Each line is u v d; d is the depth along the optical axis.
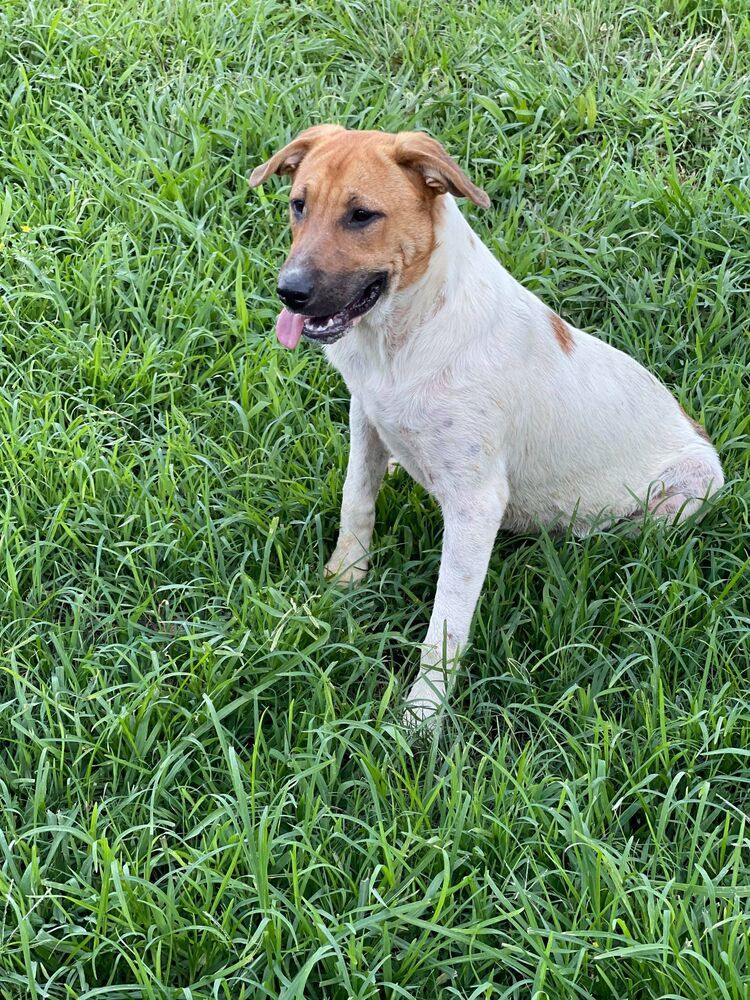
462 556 1.78
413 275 1.71
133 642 1.76
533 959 1.49
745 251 2.41
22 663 1.73
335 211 1.67
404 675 1.87
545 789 1.65
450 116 2.61
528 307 1.86
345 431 2.14
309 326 1.70
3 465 1.95
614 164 2.55
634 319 2.31
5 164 2.44
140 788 1.63
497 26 2.83
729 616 1.87
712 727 1.70
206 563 1.87
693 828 1.62
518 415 1.84
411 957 1.48
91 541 1.92
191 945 1.49
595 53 2.80
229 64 2.73
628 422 1.98
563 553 1.95
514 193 2.48
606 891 1.54
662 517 1.99
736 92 2.72
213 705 1.68
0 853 1.57
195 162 2.46
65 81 2.64
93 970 1.47
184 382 2.18
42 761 1.61
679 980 1.46
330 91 2.64
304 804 1.60
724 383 2.18
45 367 2.15
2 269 2.28
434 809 1.65
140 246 2.33
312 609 1.80
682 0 2.92
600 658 1.78
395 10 2.88
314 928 1.48
